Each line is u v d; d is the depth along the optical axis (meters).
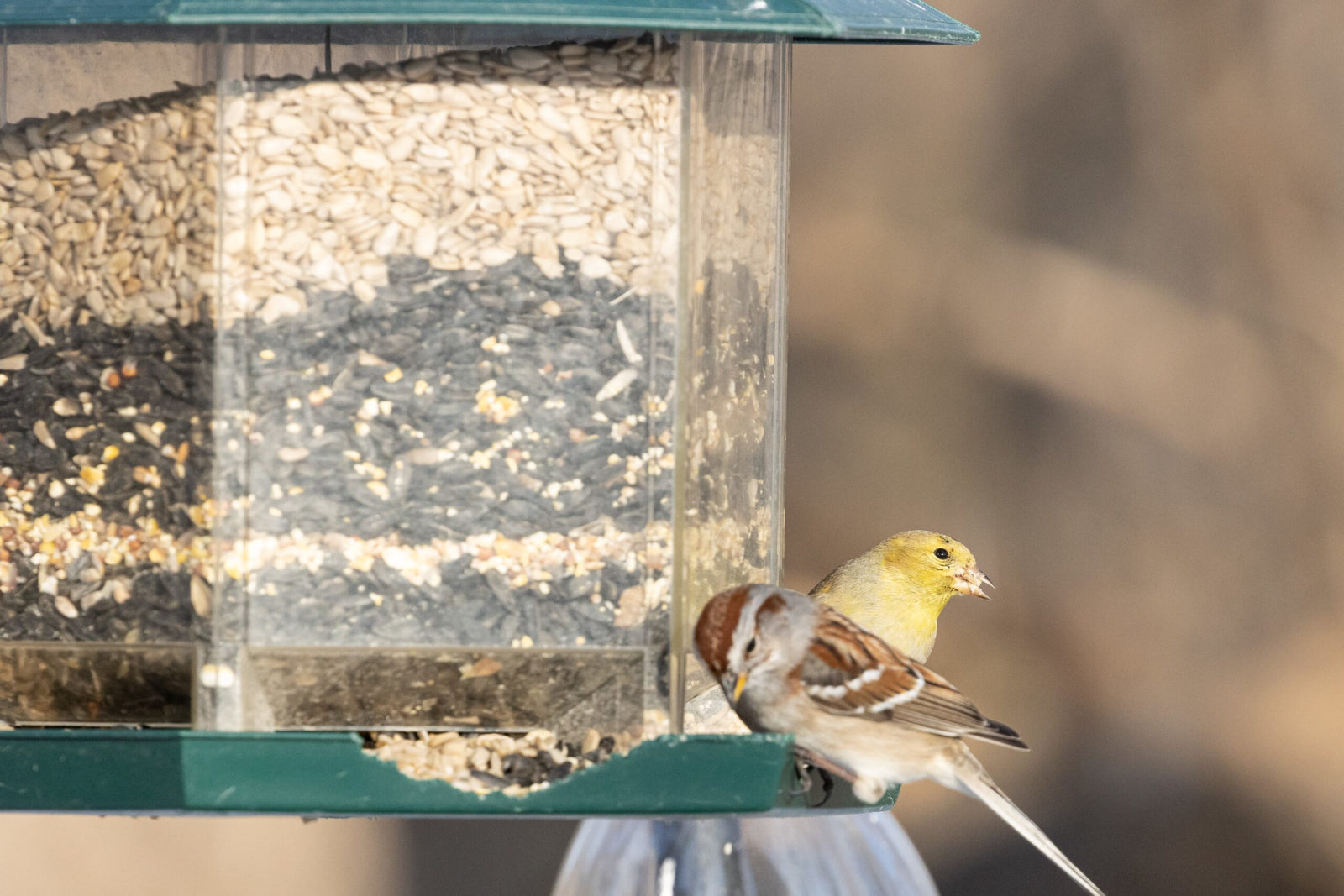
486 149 9.72
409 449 9.70
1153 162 23.81
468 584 9.73
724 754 9.03
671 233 9.76
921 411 23.80
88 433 9.73
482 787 9.67
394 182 9.69
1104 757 22.28
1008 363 23.75
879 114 24.36
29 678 9.83
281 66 9.62
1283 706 22.16
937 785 22.27
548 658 9.78
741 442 10.70
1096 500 23.25
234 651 9.65
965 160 24.27
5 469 9.77
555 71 9.73
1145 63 23.91
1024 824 10.65
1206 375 23.33
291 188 9.64
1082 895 21.44
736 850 10.60
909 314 24.02
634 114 9.76
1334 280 23.09
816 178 24.33
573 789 8.98
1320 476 22.81
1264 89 23.47
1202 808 21.89
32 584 9.77
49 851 19.20
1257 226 23.39
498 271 9.73
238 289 9.62
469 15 8.88
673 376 9.77
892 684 10.63
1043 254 23.95
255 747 8.91
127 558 9.73
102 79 9.68
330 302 9.66
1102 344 23.58
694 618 10.21
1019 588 23.14
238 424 9.62
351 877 20.27
